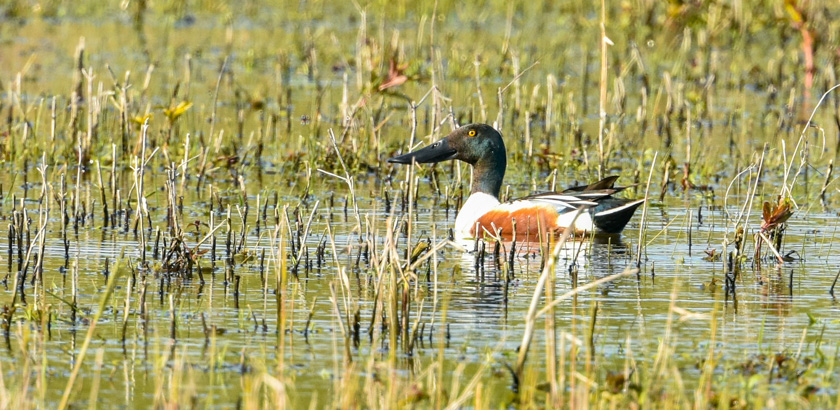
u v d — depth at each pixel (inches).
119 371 316.8
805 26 981.2
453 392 291.1
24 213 451.5
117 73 972.6
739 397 299.7
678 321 369.7
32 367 318.3
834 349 340.2
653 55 1094.4
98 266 440.8
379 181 657.6
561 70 1027.9
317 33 1190.3
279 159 692.7
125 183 627.8
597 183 534.3
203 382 308.3
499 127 666.8
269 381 278.2
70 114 799.1
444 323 359.3
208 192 612.7
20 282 411.5
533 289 412.2
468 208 552.7
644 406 291.0
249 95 898.1
